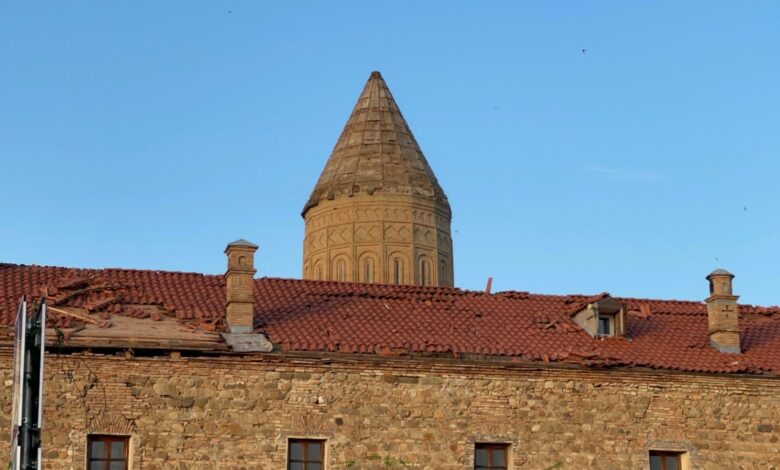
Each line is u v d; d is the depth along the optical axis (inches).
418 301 1690.5
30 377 1106.1
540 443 1539.1
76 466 1428.4
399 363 1525.6
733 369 1604.3
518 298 1748.3
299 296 1662.2
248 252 1550.2
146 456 1448.1
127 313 1531.7
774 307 1822.1
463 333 1605.6
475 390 1540.4
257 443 1473.9
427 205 3083.2
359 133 3176.7
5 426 1413.6
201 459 1457.9
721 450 1582.2
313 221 3105.3
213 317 1540.4
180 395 1470.2
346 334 1556.3
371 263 3009.4
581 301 1748.3
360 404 1508.4
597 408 1563.7
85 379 1454.2
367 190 3043.8
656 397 1582.2
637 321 1718.8
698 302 1800.0
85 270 1660.9
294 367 1503.4
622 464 1552.7
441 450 1514.5
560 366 1562.5
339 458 1489.9
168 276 1672.0
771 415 1604.3
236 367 1491.1
